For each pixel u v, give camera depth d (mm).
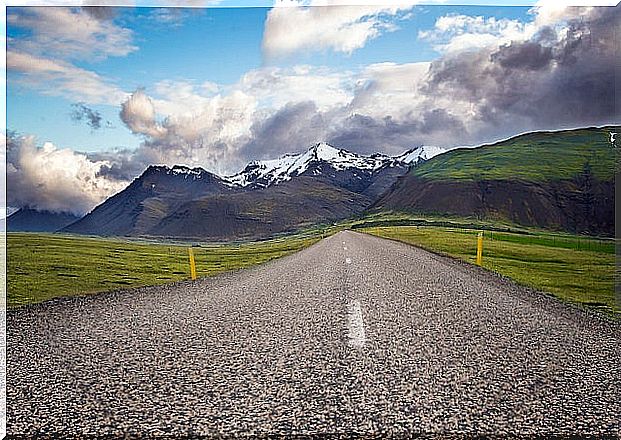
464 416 4559
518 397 4926
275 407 4715
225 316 7754
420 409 4688
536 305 8508
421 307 8336
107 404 4785
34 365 5656
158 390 5051
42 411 4660
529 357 5918
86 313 7953
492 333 6816
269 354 5980
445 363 5715
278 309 8242
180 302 8820
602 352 6105
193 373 5438
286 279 11500
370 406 4727
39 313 7941
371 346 6258
